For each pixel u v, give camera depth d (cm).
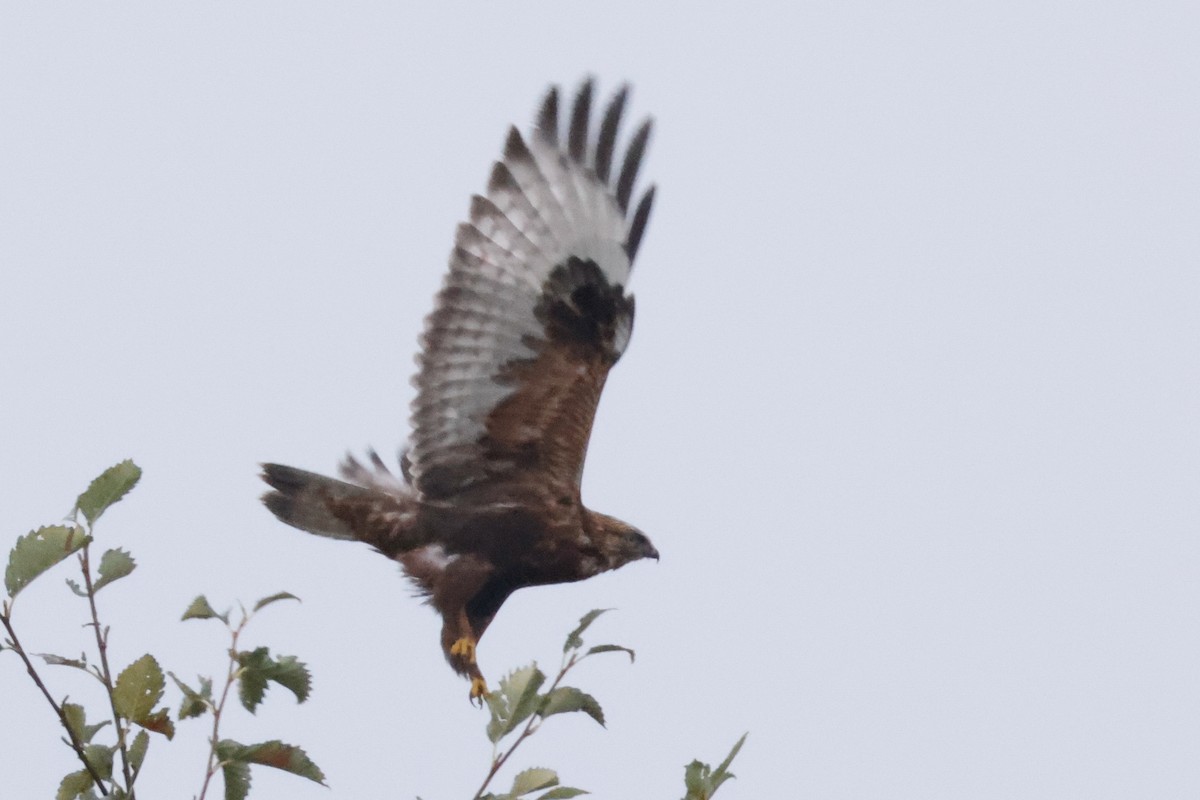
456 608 1305
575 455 1323
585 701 762
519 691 761
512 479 1323
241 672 762
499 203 1302
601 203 1310
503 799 756
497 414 1310
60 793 755
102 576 759
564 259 1303
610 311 1309
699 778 782
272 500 1319
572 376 1312
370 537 1323
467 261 1300
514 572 1323
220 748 756
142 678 753
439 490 1318
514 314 1300
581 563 1337
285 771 762
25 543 751
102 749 756
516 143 1303
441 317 1300
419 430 1305
